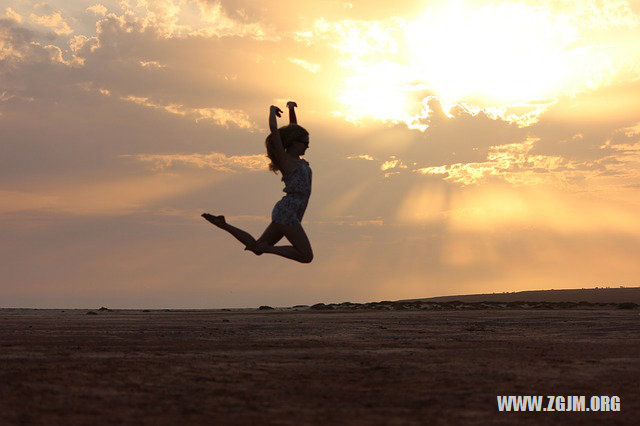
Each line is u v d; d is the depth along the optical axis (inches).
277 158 333.7
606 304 2027.6
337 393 407.8
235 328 951.0
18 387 403.5
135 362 520.4
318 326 1012.5
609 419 347.6
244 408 360.8
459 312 1665.8
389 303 2126.0
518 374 485.7
